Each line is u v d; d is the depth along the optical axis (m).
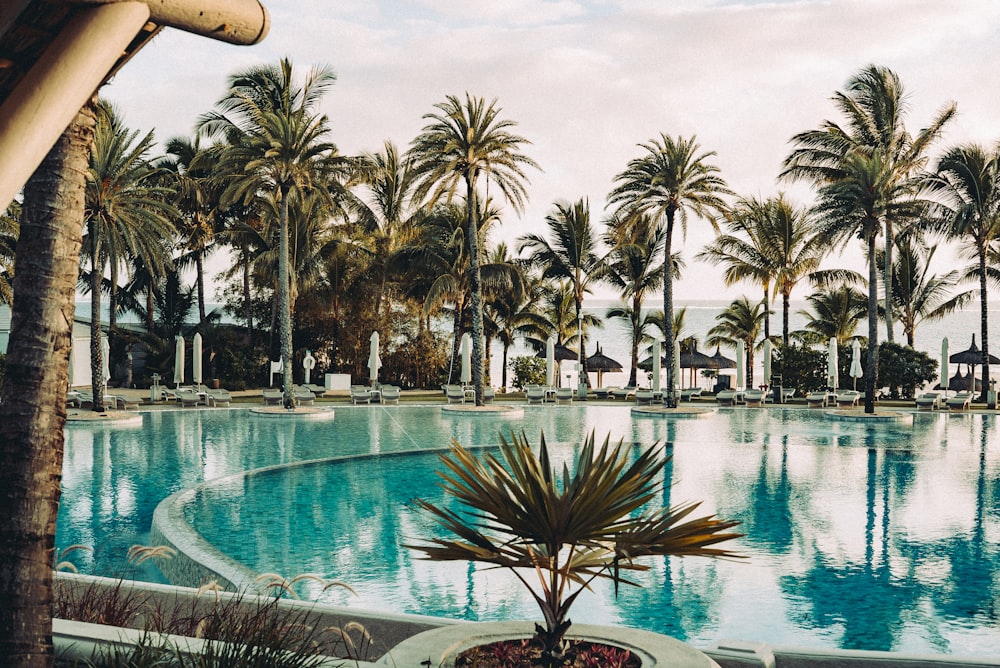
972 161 30.67
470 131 28.31
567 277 38.72
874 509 13.25
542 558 3.68
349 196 32.75
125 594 5.54
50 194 3.71
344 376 36.97
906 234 33.38
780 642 7.53
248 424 24.77
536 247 38.81
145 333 37.44
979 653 7.28
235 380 37.88
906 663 4.49
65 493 13.95
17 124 2.64
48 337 3.69
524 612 8.26
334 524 12.05
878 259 41.19
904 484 15.42
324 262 37.94
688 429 24.52
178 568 9.21
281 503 13.54
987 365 32.53
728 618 8.16
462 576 9.50
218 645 3.86
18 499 3.61
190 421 25.44
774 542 11.16
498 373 76.38
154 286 38.25
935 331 121.69
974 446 20.64
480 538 3.68
